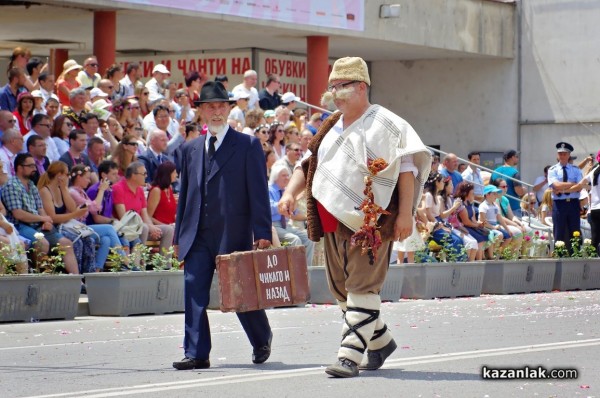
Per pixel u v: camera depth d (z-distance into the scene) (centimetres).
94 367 1295
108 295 1962
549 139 4472
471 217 2831
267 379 1162
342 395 1055
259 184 1273
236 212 1269
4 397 1066
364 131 1182
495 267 2642
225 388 1099
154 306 2011
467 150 4591
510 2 4478
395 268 2355
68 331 1712
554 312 2055
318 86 3688
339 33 3634
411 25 3947
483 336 1623
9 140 2138
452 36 4159
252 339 1314
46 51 4141
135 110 2623
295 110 3127
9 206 2025
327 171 1185
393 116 1188
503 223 3011
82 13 3089
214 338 1611
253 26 3394
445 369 1241
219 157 1273
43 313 1875
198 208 1269
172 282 2034
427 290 2438
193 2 3119
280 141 2741
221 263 1229
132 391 1086
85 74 2711
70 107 2447
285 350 1458
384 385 1119
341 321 1877
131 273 1972
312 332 1691
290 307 2172
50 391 1103
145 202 2272
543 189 3800
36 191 2066
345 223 1170
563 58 4431
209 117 1277
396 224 1180
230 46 3944
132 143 2359
